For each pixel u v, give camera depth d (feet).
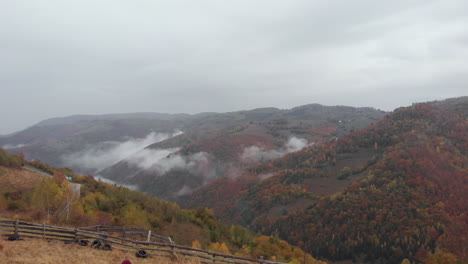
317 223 515.09
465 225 413.39
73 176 207.31
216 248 141.90
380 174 599.16
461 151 639.35
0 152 184.24
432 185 513.04
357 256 428.15
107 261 53.21
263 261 63.41
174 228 165.89
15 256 48.19
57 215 103.19
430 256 343.46
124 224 126.41
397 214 464.24
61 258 50.60
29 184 150.92
